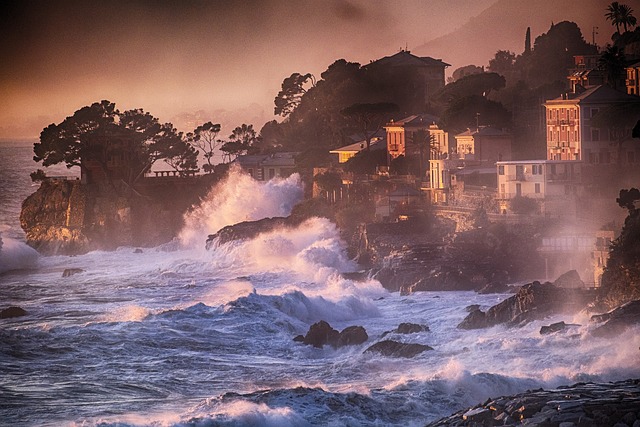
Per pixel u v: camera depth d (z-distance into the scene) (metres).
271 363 142.00
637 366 121.00
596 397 85.56
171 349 150.38
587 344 135.12
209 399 106.56
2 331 154.75
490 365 127.81
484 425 84.00
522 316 163.00
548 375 117.19
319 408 102.88
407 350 139.75
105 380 129.62
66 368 136.75
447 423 86.38
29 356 143.12
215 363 141.38
